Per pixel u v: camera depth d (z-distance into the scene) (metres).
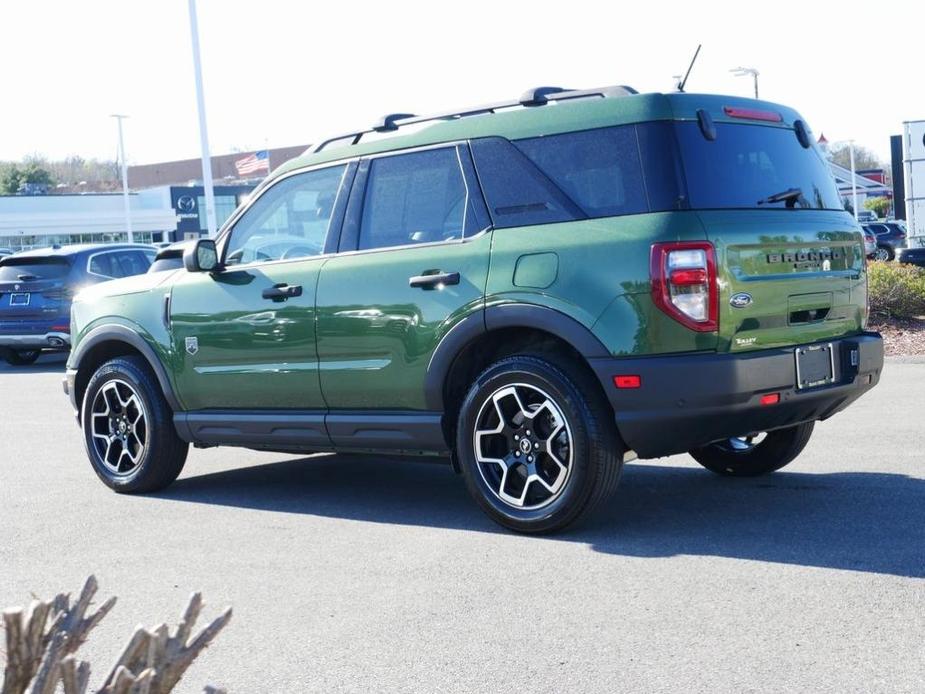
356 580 4.66
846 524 5.17
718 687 3.30
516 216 5.31
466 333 5.35
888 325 14.00
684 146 5.02
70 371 7.23
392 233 5.78
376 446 5.84
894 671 3.37
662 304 4.82
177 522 5.95
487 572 4.68
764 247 5.09
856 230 5.84
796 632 3.75
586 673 3.48
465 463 5.41
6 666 1.62
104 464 6.98
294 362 6.07
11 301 16.47
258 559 5.08
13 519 6.17
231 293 6.35
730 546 4.89
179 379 6.59
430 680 3.50
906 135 22.86
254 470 7.57
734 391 4.85
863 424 7.97
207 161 29.56
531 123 5.37
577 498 5.06
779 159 5.46
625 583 4.41
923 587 4.17
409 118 6.07
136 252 17.36
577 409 5.01
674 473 6.73
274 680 3.57
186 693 3.49
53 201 72.25
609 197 5.07
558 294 5.06
